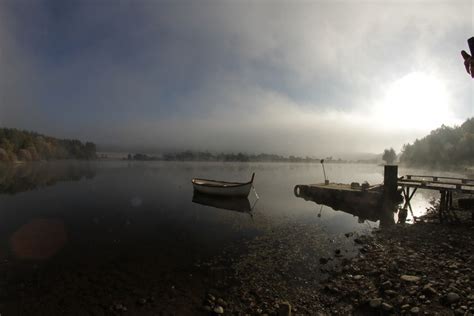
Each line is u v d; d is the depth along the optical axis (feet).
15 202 91.71
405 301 25.03
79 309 27.22
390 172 77.71
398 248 41.50
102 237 51.62
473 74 11.03
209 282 32.63
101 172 279.90
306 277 32.89
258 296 28.73
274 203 90.99
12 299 29.30
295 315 24.73
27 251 44.24
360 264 35.70
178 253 42.63
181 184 159.53
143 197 105.29
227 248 44.60
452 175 221.46
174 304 27.84
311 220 65.00
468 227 52.16
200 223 62.23
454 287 26.68
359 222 63.00
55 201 94.17
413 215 71.36
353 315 24.32
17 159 435.12
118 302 28.40
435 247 41.01
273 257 40.01
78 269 37.06
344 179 211.20
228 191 103.35
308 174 291.17
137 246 46.19
